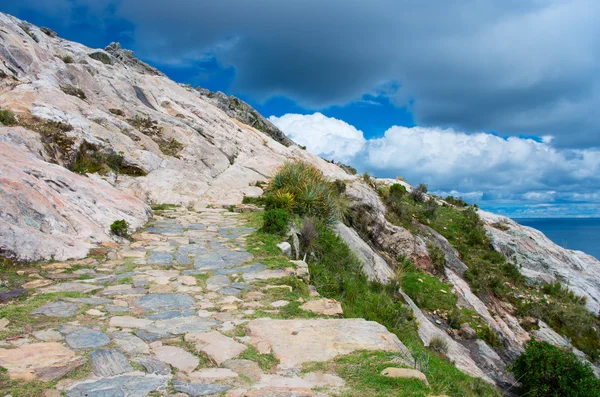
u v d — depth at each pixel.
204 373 3.90
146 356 4.20
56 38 26.56
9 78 15.99
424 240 22.39
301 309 6.22
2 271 6.46
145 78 28.06
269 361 4.27
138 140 18.36
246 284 7.29
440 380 6.08
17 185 8.10
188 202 15.46
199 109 27.33
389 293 13.41
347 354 4.48
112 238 9.43
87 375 3.66
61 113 15.27
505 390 12.62
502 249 26.11
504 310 19.98
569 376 11.00
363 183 23.67
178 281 7.21
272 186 16.45
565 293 23.41
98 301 5.89
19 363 3.72
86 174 13.57
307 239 11.73
